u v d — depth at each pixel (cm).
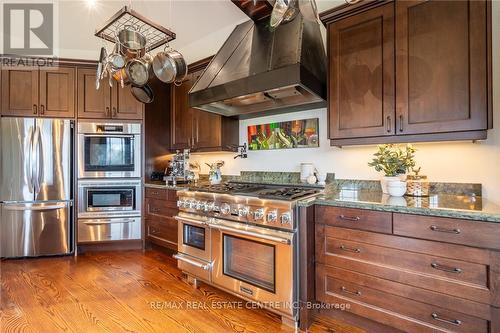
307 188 236
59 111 317
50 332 172
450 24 159
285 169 272
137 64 221
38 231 307
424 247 143
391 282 153
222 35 317
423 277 144
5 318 186
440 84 162
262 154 289
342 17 198
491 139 175
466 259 132
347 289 170
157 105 345
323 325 179
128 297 216
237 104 249
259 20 237
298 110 259
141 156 334
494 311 126
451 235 136
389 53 179
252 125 297
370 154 222
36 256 307
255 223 195
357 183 228
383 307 156
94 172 321
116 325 179
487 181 177
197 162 360
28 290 227
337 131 201
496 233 125
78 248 321
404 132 174
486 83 150
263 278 191
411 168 199
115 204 327
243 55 229
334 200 174
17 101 306
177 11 278
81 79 322
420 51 168
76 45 348
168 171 354
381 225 156
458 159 187
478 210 134
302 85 185
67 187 316
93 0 259
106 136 324
